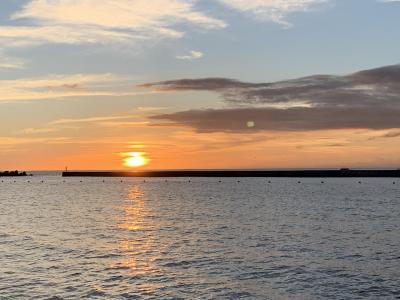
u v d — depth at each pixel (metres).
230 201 102.06
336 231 51.75
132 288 27.58
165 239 45.78
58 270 31.88
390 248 40.47
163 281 29.17
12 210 80.75
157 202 100.38
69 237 47.16
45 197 120.19
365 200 103.12
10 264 33.72
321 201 100.50
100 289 27.33
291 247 41.06
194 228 54.75
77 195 129.12
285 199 107.56
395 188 160.12
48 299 25.41
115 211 78.38
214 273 31.31
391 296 26.08
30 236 47.88
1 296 25.91
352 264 33.91
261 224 58.72
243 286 28.11
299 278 29.97
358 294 26.47
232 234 49.44
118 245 42.12
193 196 121.94
